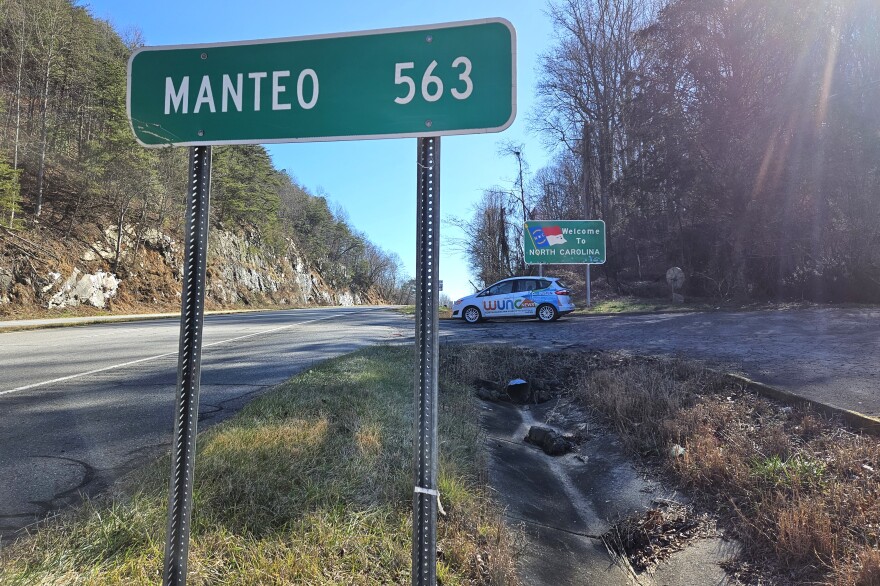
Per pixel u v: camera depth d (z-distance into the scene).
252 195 50.50
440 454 3.91
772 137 18.89
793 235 19.41
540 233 21.47
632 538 3.46
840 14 18.38
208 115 1.71
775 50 18.97
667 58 21.44
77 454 4.13
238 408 5.50
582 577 3.03
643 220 26.72
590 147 30.66
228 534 2.53
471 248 33.00
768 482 3.47
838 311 14.21
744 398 5.22
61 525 2.76
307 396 5.13
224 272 43.31
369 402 4.96
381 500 2.97
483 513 3.22
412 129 1.60
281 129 1.67
